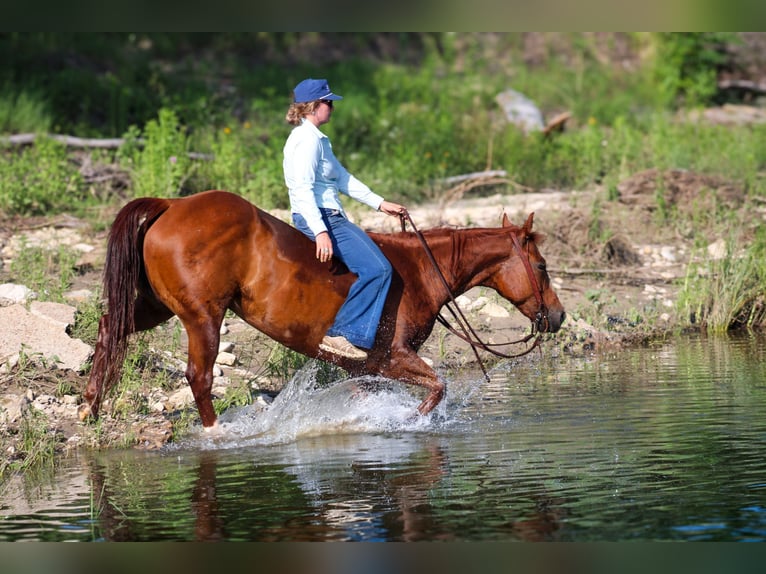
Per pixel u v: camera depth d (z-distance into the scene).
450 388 12.20
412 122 25.55
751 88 34.09
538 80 33.16
